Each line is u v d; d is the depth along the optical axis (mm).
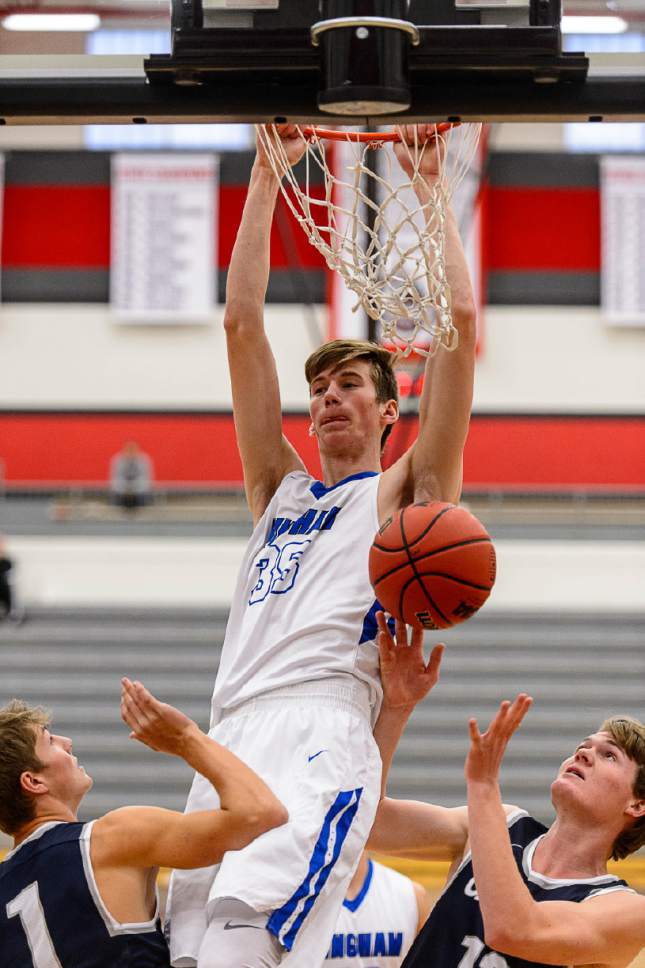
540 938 3381
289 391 16953
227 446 17938
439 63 3816
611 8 3949
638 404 17797
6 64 4039
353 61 3729
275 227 16844
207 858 3277
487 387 17844
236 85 3932
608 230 17859
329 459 3984
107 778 11711
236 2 3881
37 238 18188
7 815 3512
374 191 5586
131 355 18109
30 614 14430
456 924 3766
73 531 15695
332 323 16172
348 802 3436
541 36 3816
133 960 3332
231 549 15289
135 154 18141
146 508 16719
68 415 18031
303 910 3295
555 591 15031
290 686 3605
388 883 4734
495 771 3502
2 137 18156
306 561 3775
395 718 3711
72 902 3334
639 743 3754
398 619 3492
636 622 14367
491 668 13250
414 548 3398
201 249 18062
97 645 13820
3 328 18141
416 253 4941
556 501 17594
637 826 3775
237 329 4055
